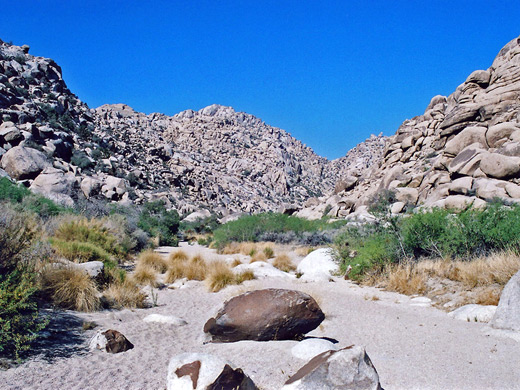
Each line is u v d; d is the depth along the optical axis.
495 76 36.44
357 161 177.88
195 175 93.56
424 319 7.38
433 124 43.28
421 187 32.84
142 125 156.50
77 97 90.81
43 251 8.00
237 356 5.14
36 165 30.66
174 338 6.10
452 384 4.26
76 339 5.52
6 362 4.48
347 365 3.76
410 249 12.16
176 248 23.14
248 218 25.38
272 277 11.85
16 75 64.56
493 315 6.67
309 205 52.00
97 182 38.12
